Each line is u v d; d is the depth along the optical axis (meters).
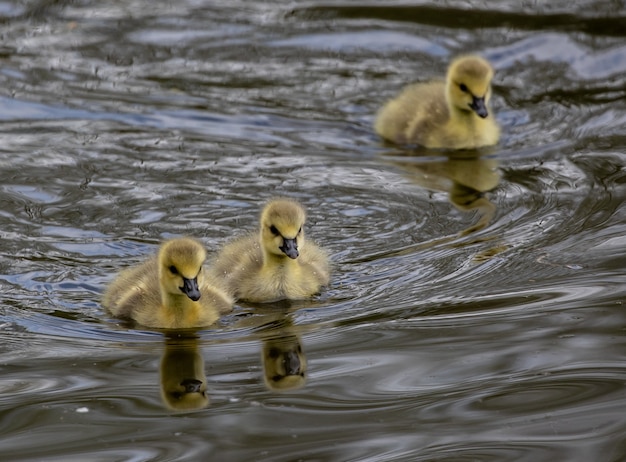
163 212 13.88
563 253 12.54
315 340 10.80
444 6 21.47
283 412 9.30
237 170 15.20
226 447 8.73
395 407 9.31
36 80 18.50
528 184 14.77
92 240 13.16
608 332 10.52
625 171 14.97
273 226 11.95
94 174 14.97
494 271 12.17
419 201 14.27
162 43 20.00
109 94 17.95
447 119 16.58
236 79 18.64
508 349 10.27
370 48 19.80
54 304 11.83
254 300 12.12
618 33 19.91
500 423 8.99
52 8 21.61
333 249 13.01
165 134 16.45
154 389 9.81
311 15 21.22
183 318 11.37
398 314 11.27
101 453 8.69
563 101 17.83
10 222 13.51
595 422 8.96
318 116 17.36
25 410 9.42
